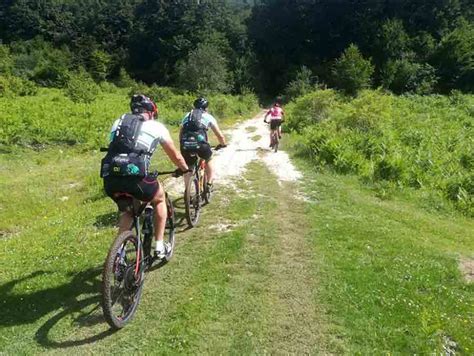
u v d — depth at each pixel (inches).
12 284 190.7
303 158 527.2
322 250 230.1
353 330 156.7
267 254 222.7
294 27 3243.1
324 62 2967.5
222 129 997.8
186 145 259.4
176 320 161.0
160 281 191.0
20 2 3804.1
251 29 3388.3
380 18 3014.3
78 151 662.5
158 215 184.1
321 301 175.6
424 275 202.7
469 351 147.3
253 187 370.9
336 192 363.3
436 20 2849.4
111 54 3531.0
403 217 316.5
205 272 200.1
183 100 1423.5
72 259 219.0
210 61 2396.7
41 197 386.6
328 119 812.0
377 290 185.3
